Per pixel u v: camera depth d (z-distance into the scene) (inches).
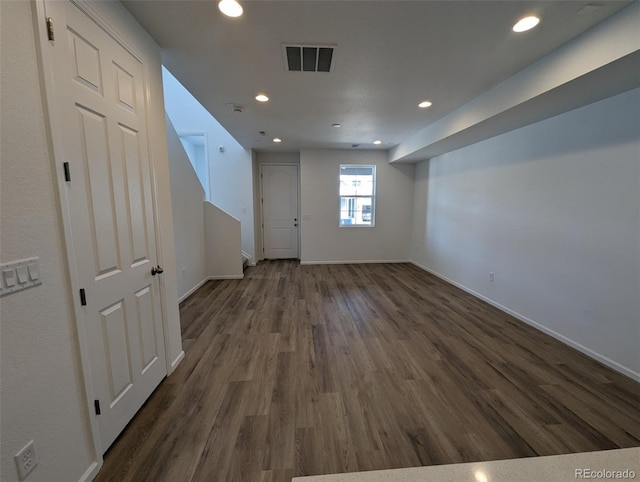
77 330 49.0
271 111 131.3
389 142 203.5
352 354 96.9
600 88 79.7
